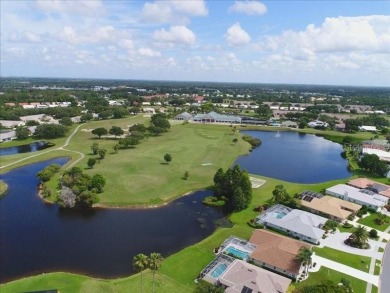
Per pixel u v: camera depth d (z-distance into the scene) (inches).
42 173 5639.8
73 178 5251.0
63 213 4616.1
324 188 5684.1
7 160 6943.9
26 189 5462.6
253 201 5059.1
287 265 3211.1
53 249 3698.3
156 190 5354.3
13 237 3941.9
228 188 5049.2
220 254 3452.3
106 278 3191.4
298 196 5034.5
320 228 4173.2
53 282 3043.8
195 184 5733.3
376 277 3245.6
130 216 4559.5
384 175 6540.4
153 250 3725.4
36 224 4276.6
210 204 4953.3
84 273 3267.7
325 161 7780.5
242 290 2807.6
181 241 3939.5
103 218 4485.7
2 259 3484.3
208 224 4389.8
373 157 6801.2
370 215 4746.6
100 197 5034.5
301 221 4101.9
